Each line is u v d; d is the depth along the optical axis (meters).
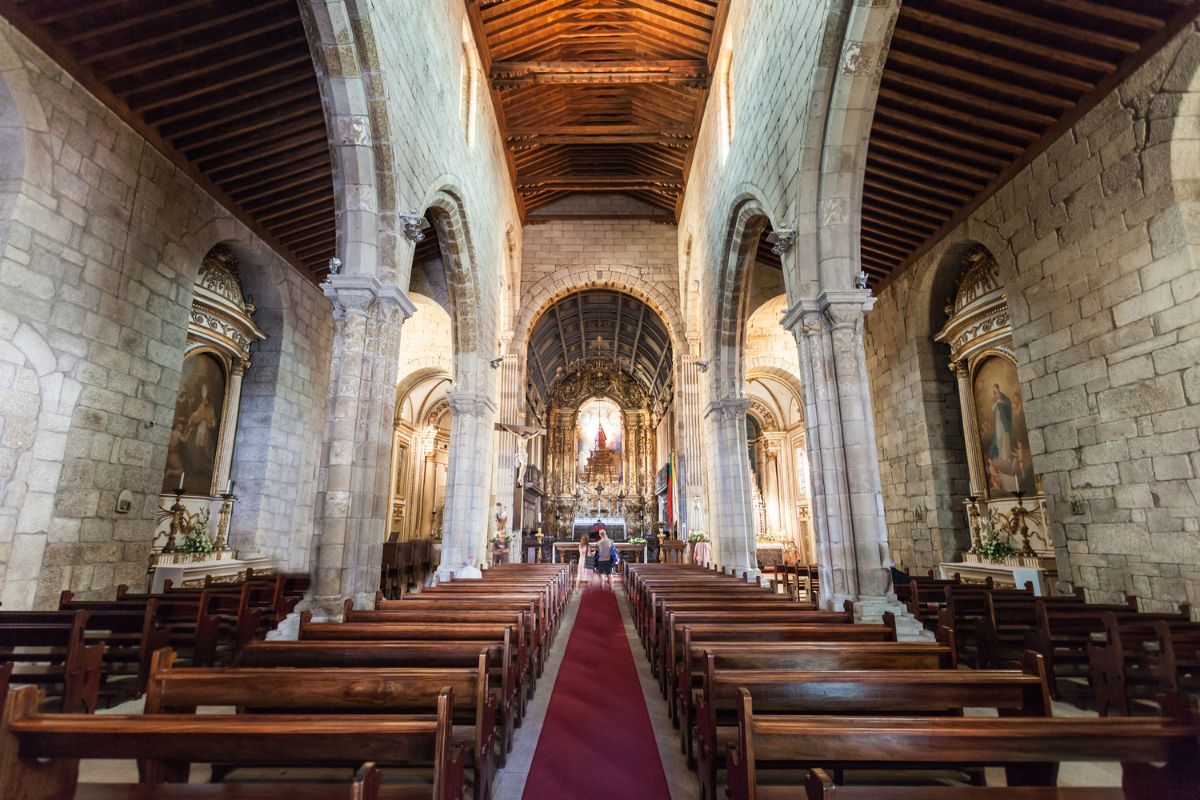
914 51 7.76
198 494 10.35
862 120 7.28
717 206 13.03
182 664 6.65
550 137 16.08
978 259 10.74
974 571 10.38
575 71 13.59
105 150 7.54
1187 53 6.46
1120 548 7.32
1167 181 6.79
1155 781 2.33
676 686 4.80
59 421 6.95
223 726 2.27
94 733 2.22
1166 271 6.78
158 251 8.47
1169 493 6.73
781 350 19.17
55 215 6.88
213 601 6.50
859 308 7.35
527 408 24.77
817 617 5.64
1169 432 6.76
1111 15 6.58
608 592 14.70
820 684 3.14
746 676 3.21
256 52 7.64
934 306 11.84
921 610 7.11
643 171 18.81
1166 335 6.78
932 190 9.98
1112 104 7.31
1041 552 9.44
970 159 9.16
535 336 23.72
